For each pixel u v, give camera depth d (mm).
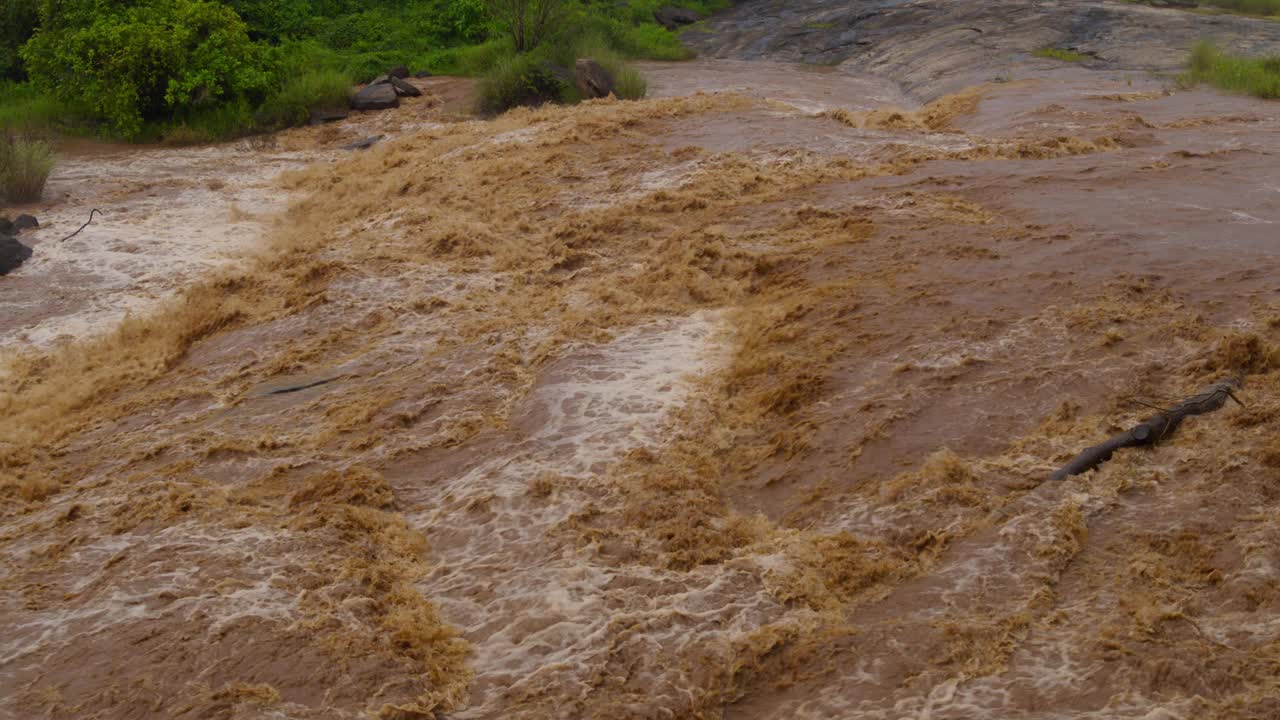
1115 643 4602
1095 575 5172
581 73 20797
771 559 5609
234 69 20156
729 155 13609
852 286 8766
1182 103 16438
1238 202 10055
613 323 9000
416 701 4801
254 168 17266
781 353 7875
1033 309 7855
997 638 4773
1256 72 18031
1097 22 24375
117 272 12281
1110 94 17453
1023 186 11086
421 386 8258
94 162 17812
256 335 10023
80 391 9367
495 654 5145
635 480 6547
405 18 26219
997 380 6988
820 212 10781
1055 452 6199
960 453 6395
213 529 6414
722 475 6766
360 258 11375
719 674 4828
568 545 5969
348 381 8703
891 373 7273
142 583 5773
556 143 15062
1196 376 6680
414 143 16891
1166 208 9938
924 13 27047
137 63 19406
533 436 7219
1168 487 5738
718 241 10211
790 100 20203
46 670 5129
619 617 5250
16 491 7527
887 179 11984
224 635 5258
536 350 8656
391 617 5441
